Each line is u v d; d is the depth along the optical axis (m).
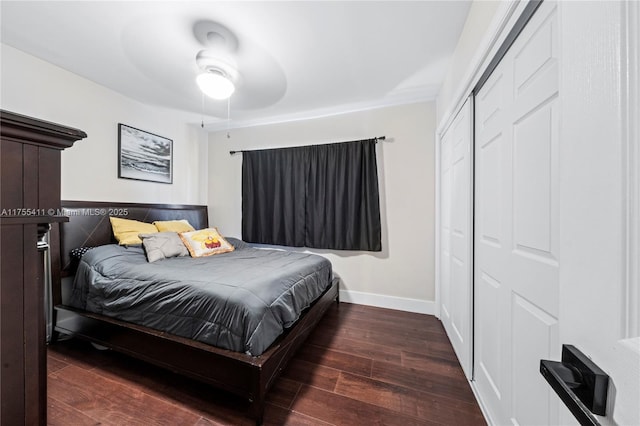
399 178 2.76
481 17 1.31
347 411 1.30
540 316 0.87
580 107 0.39
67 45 1.82
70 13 1.52
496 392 1.19
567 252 0.41
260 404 1.19
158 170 2.97
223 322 1.33
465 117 1.64
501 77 1.19
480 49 1.26
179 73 2.18
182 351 1.38
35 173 0.61
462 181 1.73
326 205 2.99
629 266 0.31
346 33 1.69
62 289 2.04
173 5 1.46
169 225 2.72
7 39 1.76
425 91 2.49
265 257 2.35
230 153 3.51
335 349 1.90
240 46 1.83
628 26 0.32
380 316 2.54
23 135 0.58
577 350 0.38
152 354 1.47
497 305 1.21
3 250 0.57
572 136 0.41
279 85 2.37
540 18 0.89
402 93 2.54
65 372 1.60
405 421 1.25
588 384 0.35
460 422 1.25
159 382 1.51
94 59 1.99
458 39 1.75
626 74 0.32
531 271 0.93
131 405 1.33
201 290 1.43
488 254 1.33
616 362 0.32
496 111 1.24
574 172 0.40
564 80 0.43
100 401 1.36
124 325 1.57
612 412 0.32
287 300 1.54
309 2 1.43
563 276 0.42
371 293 2.86
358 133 2.93
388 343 2.00
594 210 0.36
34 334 0.62
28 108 1.93
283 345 1.42
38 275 0.63
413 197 2.71
